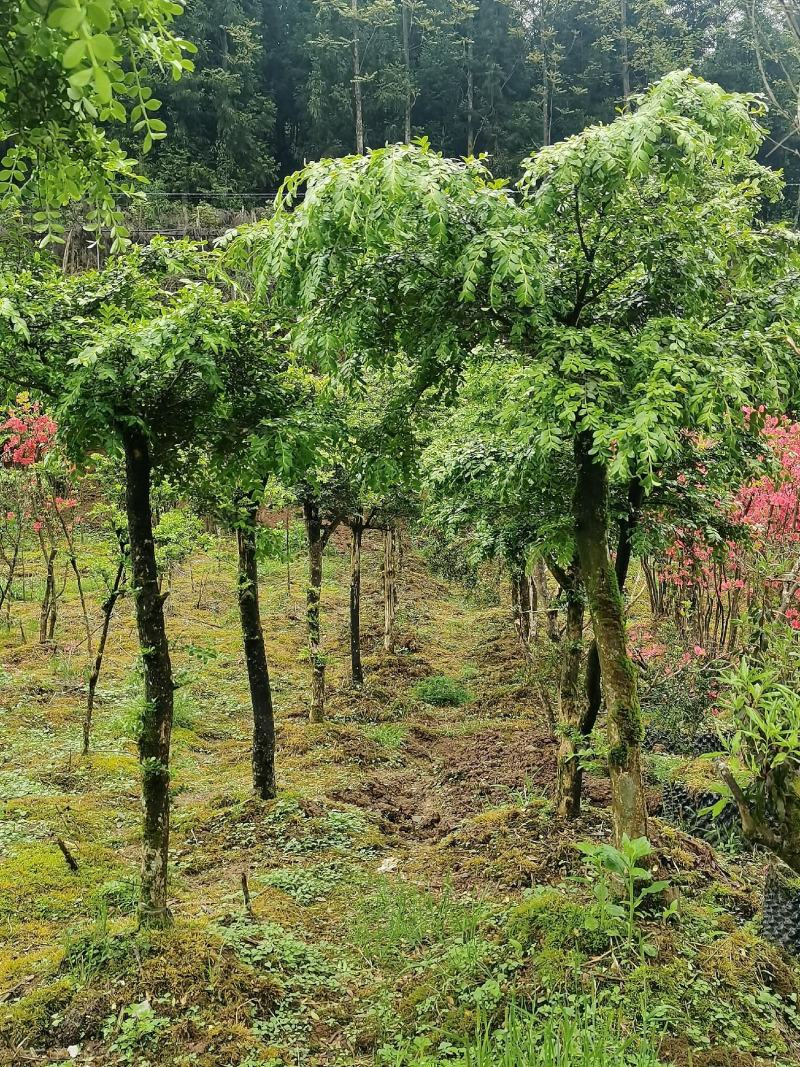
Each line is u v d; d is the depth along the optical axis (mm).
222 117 30828
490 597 19922
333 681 12664
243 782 8172
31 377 4359
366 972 4566
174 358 4031
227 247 4715
